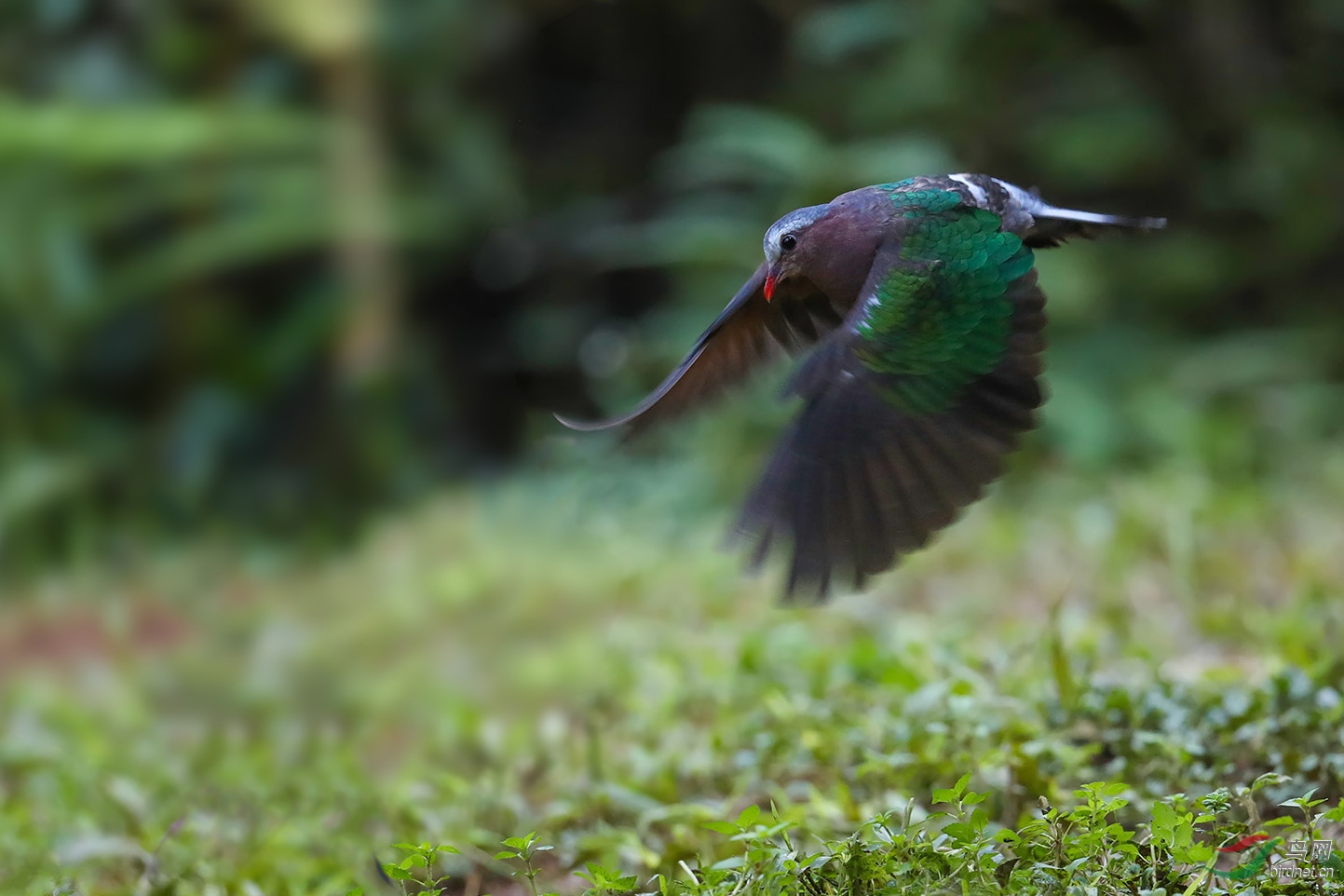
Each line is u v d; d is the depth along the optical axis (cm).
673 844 599
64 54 1503
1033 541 1151
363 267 1532
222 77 1519
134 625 1166
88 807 734
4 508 1375
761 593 1084
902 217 525
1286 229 1673
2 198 1459
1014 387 487
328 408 1510
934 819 581
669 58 1831
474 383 1686
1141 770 608
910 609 1048
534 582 1087
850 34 1650
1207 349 1567
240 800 724
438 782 721
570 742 779
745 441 1400
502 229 1712
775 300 579
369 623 1052
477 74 1641
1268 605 959
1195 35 1712
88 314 1481
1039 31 1669
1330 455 1373
